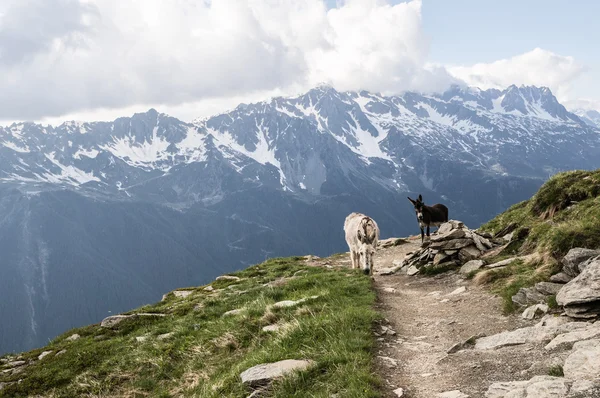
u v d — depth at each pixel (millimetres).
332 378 9133
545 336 9898
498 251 20547
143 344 16828
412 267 22969
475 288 16688
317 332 12000
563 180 22125
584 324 9922
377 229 22047
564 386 6715
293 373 9633
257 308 16250
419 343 11516
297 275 25250
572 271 13086
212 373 12445
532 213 23234
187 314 20125
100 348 17578
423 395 8297
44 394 14742
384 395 8359
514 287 14531
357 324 12414
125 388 13969
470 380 8562
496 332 11641
